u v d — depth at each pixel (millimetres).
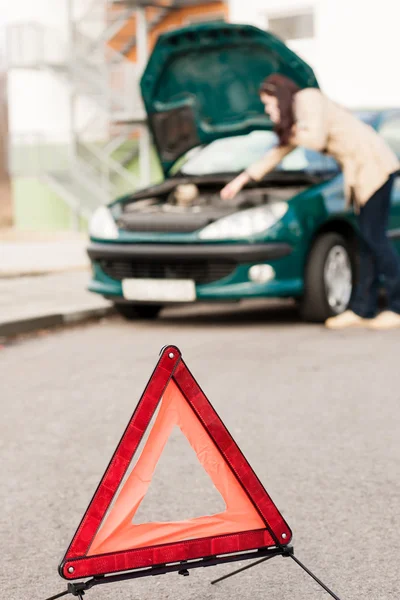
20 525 4531
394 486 4988
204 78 10758
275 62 10312
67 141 26719
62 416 6629
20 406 6957
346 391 7199
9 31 26797
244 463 3307
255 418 6449
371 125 11133
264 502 3330
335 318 10297
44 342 9820
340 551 4125
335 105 9844
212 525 3287
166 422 3225
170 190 10953
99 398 7156
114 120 25703
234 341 9523
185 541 3250
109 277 10609
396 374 7773
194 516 4562
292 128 9688
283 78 9773
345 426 6203
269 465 5387
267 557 3385
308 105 9656
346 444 5781
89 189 26453
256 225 9906
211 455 3277
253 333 9984
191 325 10719
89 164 26641
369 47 20734
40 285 13766
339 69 21125
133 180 26203
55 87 26812
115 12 26047
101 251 10500
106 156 26469
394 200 10953
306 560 4035
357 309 10242
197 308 12164
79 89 26375
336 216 10359
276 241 9930
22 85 27312
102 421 6465
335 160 10617
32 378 7965
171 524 3244
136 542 3197
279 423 6305
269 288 9938
